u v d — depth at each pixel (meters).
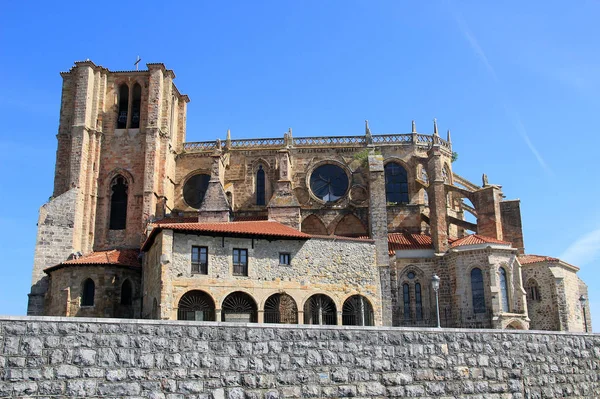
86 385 27.36
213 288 53.25
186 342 29.38
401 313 67.50
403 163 81.50
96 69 80.00
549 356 36.19
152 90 78.88
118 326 28.50
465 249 65.69
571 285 72.19
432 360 33.28
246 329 30.50
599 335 38.56
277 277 55.62
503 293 64.19
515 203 76.44
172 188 82.31
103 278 61.09
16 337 26.77
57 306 61.38
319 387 30.94
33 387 26.55
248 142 84.38
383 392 31.95
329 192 81.69
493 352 34.72
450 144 86.50
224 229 54.78
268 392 30.02
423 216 77.56
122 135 79.00
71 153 75.38
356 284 58.53
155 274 54.97
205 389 29.12
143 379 28.31
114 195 78.00
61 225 70.62
